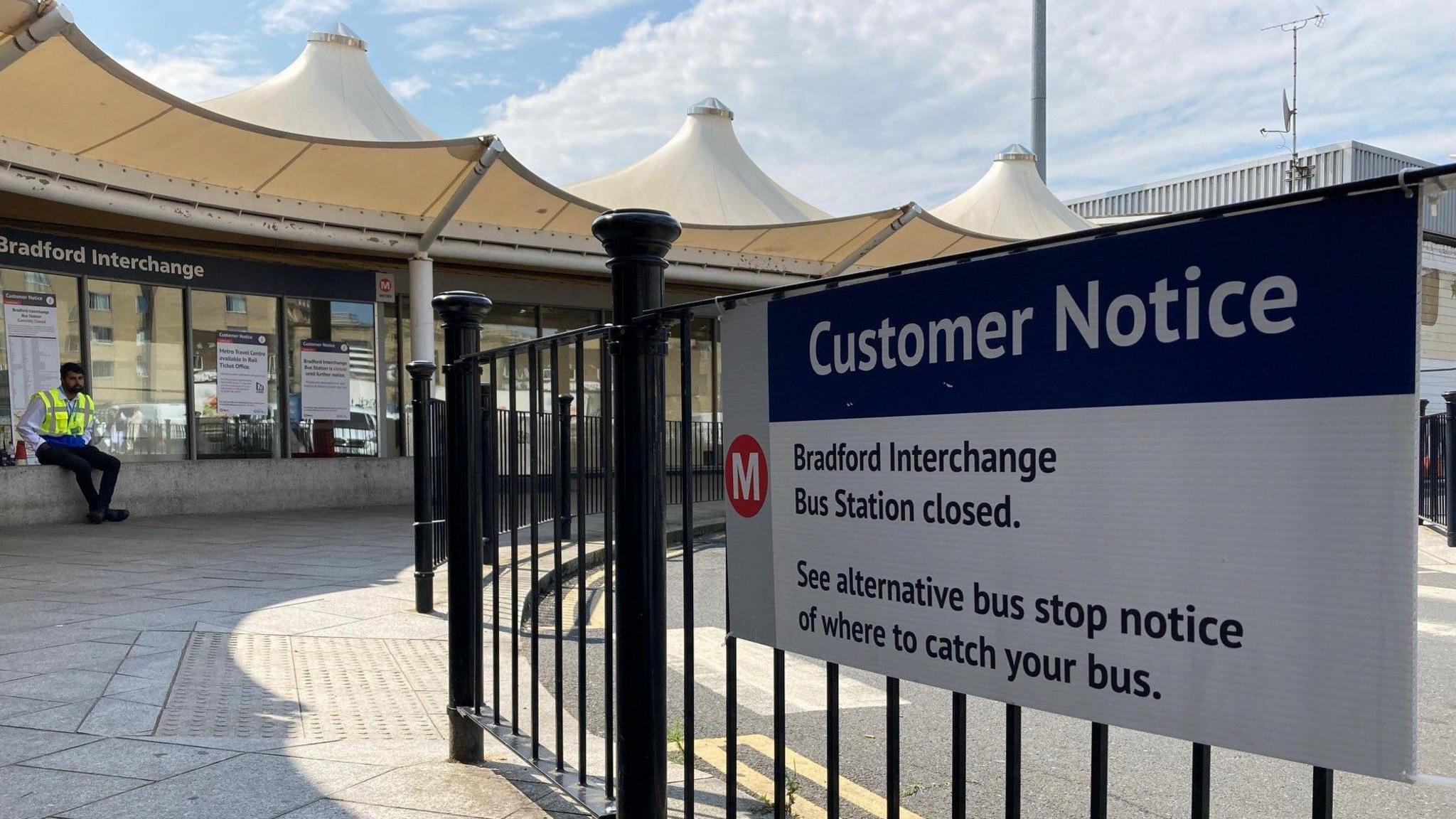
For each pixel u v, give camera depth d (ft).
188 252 48.11
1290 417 4.96
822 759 14.14
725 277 63.10
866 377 7.08
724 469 8.38
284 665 18.04
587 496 42.24
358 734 14.30
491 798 11.44
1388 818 11.99
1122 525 5.63
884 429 6.97
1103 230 5.64
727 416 8.30
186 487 45.80
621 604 8.67
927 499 6.68
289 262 51.90
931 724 15.93
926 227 61.00
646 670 8.55
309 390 52.54
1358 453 4.73
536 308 63.67
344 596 24.97
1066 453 5.88
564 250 55.57
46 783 11.87
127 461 45.78
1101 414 5.71
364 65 56.39
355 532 39.60
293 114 52.01
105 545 34.73
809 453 7.55
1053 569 5.96
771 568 7.95
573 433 41.34
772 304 7.80
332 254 53.11
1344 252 4.77
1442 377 55.52
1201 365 5.28
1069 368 5.86
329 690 16.61
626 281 8.54
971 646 6.43
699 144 70.59
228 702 15.61
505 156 43.70
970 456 6.39
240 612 22.63
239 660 18.31
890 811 7.06
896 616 6.93
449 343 13.17
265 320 51.21
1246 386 5.12
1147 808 12.27
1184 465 5.36
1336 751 4.80
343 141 40.47
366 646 19.76
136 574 28.22
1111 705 5.70
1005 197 78.38
